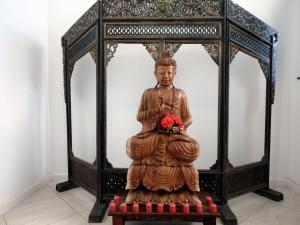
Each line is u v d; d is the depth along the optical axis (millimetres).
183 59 2264
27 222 1641
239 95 2283
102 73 1767
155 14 1741
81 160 2064
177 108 1593
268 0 2217
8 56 1804
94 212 1674
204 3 1720
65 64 2172
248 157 2314
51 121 2369
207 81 2273
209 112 2289
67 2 2312
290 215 1753
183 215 1423
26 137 2014
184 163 1523
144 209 1456
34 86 2119
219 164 1779
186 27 1744
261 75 2268
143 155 1526
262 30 1931
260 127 2295
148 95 1607
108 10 1748
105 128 1810
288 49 2201
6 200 1789
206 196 1598
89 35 1869
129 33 1759
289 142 2244
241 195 1929
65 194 2098
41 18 2229
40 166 2213
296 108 2160
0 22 1720
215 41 1728
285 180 2271
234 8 1748
